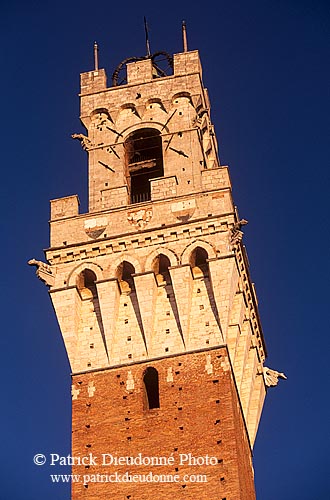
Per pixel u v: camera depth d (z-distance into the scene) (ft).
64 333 323.78
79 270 329.52
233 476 298.76
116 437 308.60
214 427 305.53
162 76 376.89
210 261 325.21
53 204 339.16
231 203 331.77
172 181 337.93
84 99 363.76
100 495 301.84
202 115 356.59
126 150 356.59
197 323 320.50
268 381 342.44
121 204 339.77
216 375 312.29
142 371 316.40
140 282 325.62
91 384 317.01
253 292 341.21
